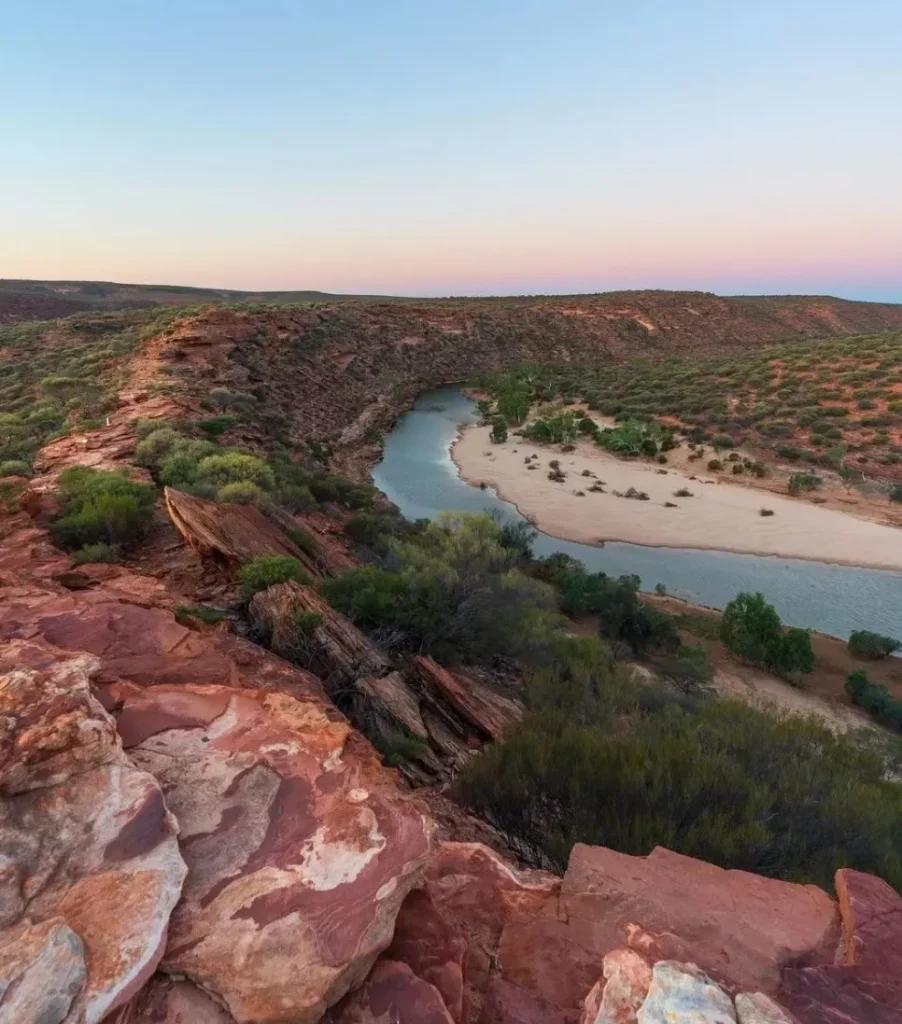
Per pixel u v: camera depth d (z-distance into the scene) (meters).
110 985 2.81
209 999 2.97
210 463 26.16
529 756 7.61
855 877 4.29
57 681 4.62
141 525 17.69
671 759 7.32
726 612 28.22
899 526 43.00
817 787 7.56
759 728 9.15
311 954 3.13
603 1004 3.18
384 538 26.44
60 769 3.90
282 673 8.17
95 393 46.25
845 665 27.56
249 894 3.42
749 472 53.81
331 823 3.94
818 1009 3.25
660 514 46.81
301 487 31.00
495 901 4.48
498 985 3.72
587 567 38.91
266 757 4.53
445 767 10.00
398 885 3.55
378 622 14.45
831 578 37.06
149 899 3.21
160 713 5.01
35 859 3.37
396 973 3.33
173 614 8.55
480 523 27.48
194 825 3.89
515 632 16.95
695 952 3.66
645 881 4.55
